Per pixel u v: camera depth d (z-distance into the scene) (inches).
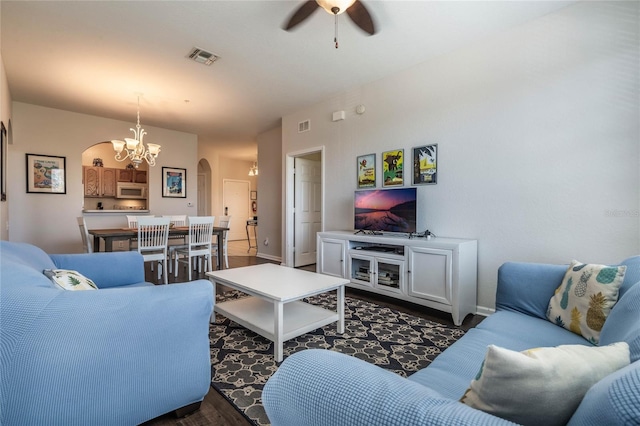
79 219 154.4
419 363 78.3
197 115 206.2
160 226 159.2
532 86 103.5
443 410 21.4
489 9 97.7
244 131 248.7
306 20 101.9
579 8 94.6
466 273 109.1
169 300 54.2
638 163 85.8
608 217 90.2
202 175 351.3
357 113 159.2
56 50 122.1
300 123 193.9
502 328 61.9
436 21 103.7
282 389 28.4
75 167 200.8
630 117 86.9
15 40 114.8
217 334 97.3
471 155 118.0
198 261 200.2
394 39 114.5
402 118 140.2
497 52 111.2
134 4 95.4
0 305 42.6
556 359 24.4
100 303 48.5
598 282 57.6
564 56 97.3
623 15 88.0
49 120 191.3
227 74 143.8
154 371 53.2
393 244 124.2
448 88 124.5
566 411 23.2
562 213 98.0
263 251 248.4
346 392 24.7
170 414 59.6
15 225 181.2
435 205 128.8
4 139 137.9
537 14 100.4
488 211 113.7
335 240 148.7
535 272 73.1
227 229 195.5
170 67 136.7
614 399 17.3
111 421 49.6
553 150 99.5
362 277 139.0
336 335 95.7
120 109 193.5
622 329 42.3
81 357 46.9
